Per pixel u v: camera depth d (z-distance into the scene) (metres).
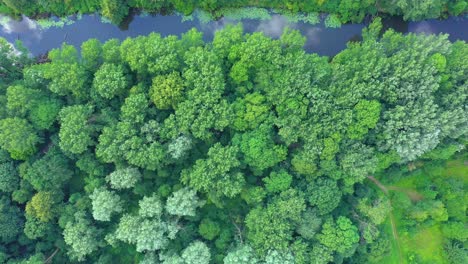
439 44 54.62
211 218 59.16
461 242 61.69
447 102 55.00
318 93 53.91
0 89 57.59
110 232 57.78
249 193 56.19
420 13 61.41
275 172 56.12
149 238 52.47
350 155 54.25
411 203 61.47
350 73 55.53
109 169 58.66
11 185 56.81
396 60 54.47
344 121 54.00
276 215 53.97
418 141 54.06
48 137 60.53
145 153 53.59
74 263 57.88
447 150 56.72
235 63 56.06
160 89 54.22
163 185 57.56
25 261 53.69
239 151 55.91
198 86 53.94
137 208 60.16
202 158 58.78
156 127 54.81
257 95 55.22
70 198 57.34
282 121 54.25
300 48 58.25
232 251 54.91
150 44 55.62
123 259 60.47
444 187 61.03
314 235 55.28
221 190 54.03
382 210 55.16
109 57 56.75
